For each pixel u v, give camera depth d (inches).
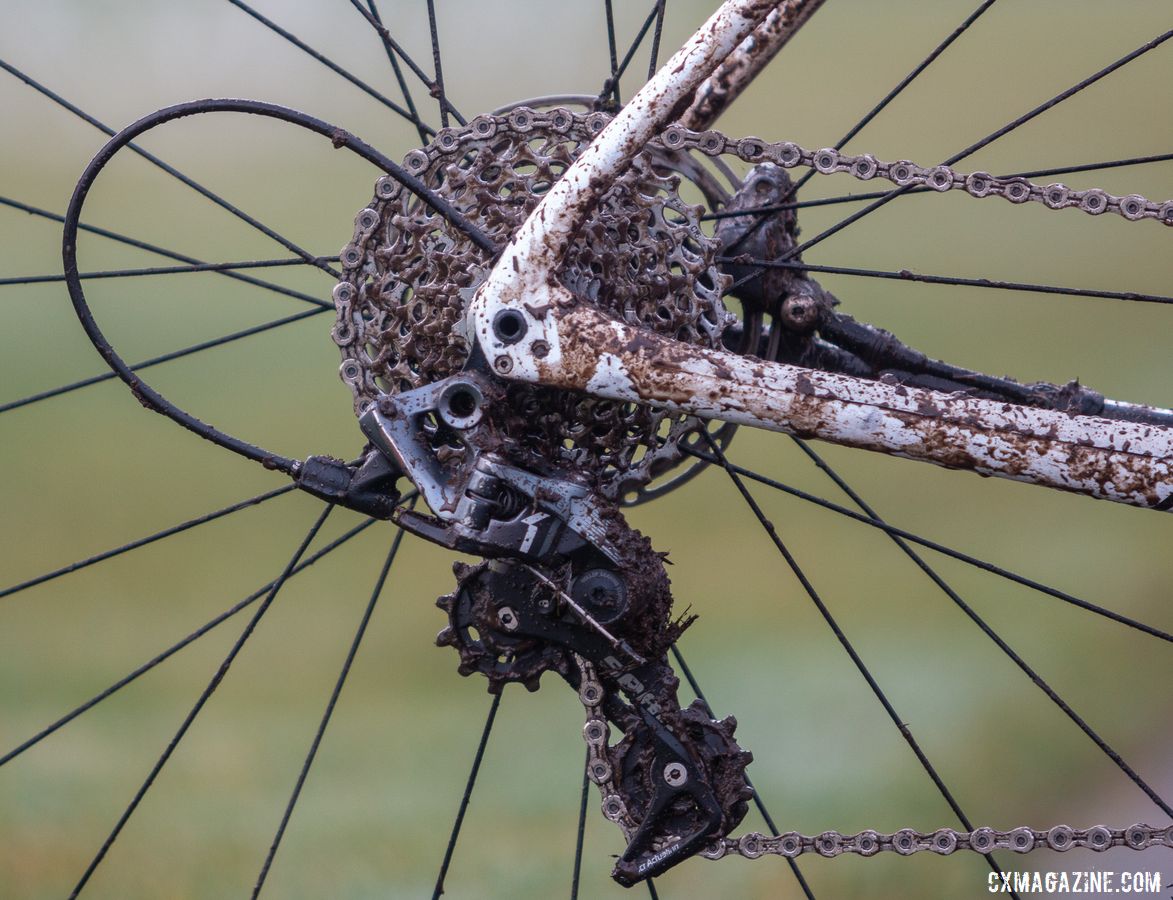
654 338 154.6
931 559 236.4
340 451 269.0
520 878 173.0
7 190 332.8
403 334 156.3
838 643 213.0
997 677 199.9
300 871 173.0
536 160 156.1
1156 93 348.8
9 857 173.5
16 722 199.2
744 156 157.5
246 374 293.7
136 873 172.7
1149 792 158.2
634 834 156.1
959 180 157.3
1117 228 302.5
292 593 237.0
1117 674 199.2
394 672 217.6
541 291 154.5
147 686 212.2
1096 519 247.9
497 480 154.9
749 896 171.9
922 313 289.6
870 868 172.7
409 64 158.7
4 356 299.4
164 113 154.7
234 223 321.4
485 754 190.5
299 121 155.0
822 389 154.5
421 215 156.0
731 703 194.5
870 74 357.1
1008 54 370.9
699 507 252.5
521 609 155.7
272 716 204.5
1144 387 262.2
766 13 153.9
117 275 157.9
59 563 241.8
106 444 280.8
